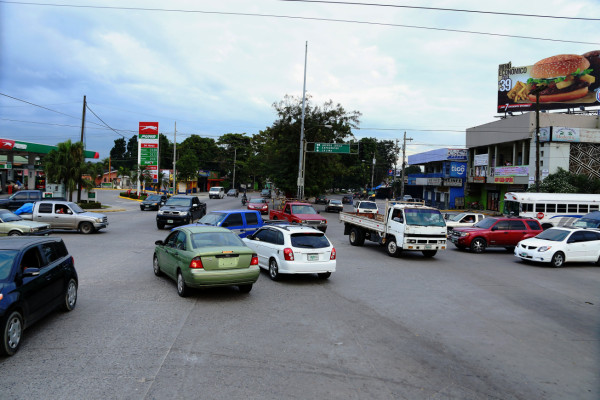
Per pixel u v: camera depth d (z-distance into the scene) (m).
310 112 46.16
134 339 6.68
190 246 9.46
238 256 9.42
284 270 11.37
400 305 9.52
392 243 17.23
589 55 41.56
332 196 104.00
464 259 17.47
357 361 6.12
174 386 5.09
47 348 6.22
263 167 50.19
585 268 16.11
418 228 16.45
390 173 91.88
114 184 95.12
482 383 5.53
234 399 4.82
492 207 48.88
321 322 7.96
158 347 6.37
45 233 17.00
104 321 7.56
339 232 26.42
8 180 50.66
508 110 45.16
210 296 9.66
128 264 13.23
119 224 26.31
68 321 7.52
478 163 49.19
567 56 42.38
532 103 43.84
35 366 5.57
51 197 32.59
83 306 8.52
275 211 27.42
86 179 39.44
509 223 20.06
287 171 46.50
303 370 5.71
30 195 31.64
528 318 8.80
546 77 43.25
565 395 5.26
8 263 6.38
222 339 6.82
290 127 45.41
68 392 4.86
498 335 7.60
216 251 9.23
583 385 5.57
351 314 8.61
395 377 5.61
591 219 21.47
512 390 5.35
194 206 25.34
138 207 44.16
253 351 6.34
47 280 7.06
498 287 11.93
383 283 11.93
